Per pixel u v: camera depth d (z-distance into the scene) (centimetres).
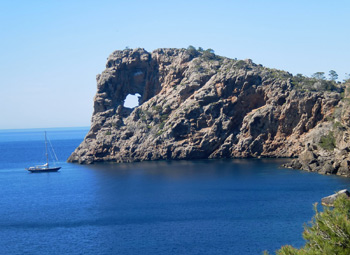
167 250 9262
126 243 9875
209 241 9725
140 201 14325
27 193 17312
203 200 13988
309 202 13000
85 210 13462
